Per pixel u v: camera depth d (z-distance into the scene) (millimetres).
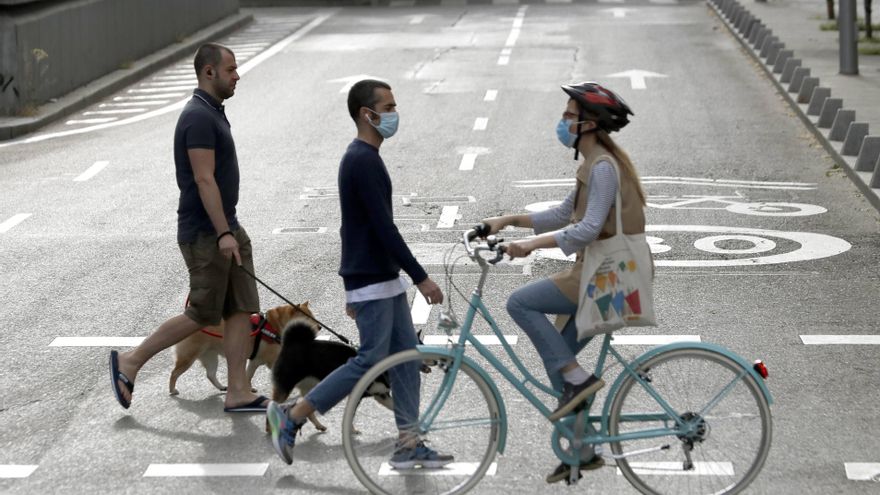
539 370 28938
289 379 24547
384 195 22094
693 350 21391
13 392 28375
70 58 80500
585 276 20797
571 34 106875
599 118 20594
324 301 35531
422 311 34031
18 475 23703
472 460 22109
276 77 87062
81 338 32438
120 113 76125
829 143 57375
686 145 60406
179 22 106125
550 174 54250
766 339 31125
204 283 26219
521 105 72812
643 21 116125
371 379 21328
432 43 102812
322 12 132875
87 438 25547
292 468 23750
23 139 68062
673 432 21453
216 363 28156
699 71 84875
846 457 23594
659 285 36438
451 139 62969
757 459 21562
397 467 21969
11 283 38031
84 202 50719
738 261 39094
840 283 36219
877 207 45844
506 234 43688
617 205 20547
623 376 21406
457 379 22672
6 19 71500
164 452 24703
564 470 21734
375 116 21984
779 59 80188
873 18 109562
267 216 47281
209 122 25891
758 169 54469
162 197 51375
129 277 38562
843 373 28453
